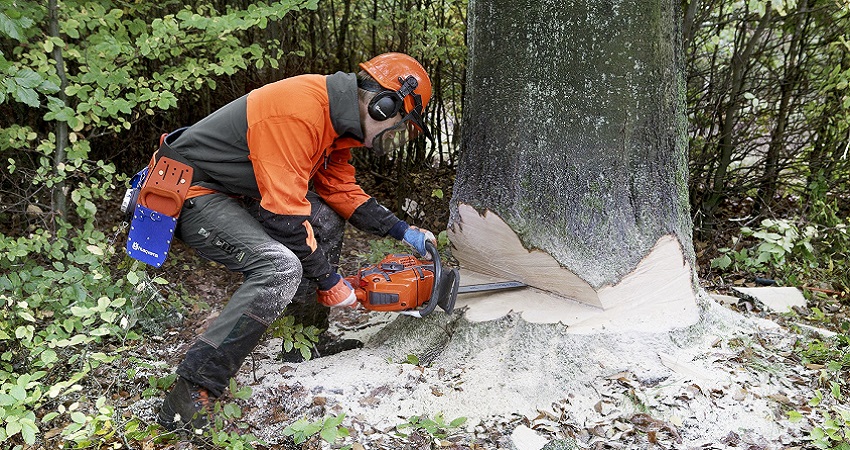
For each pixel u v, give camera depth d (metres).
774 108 4.86
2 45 3.97
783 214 5.03
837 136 4.73
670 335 2.75
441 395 2.63
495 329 2.85
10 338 2.65
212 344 2.37
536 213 2.83
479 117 2.90
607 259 2.77
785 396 2.56
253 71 4.57
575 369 2.64
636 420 2.46
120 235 4.38
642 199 2.78
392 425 2.51
